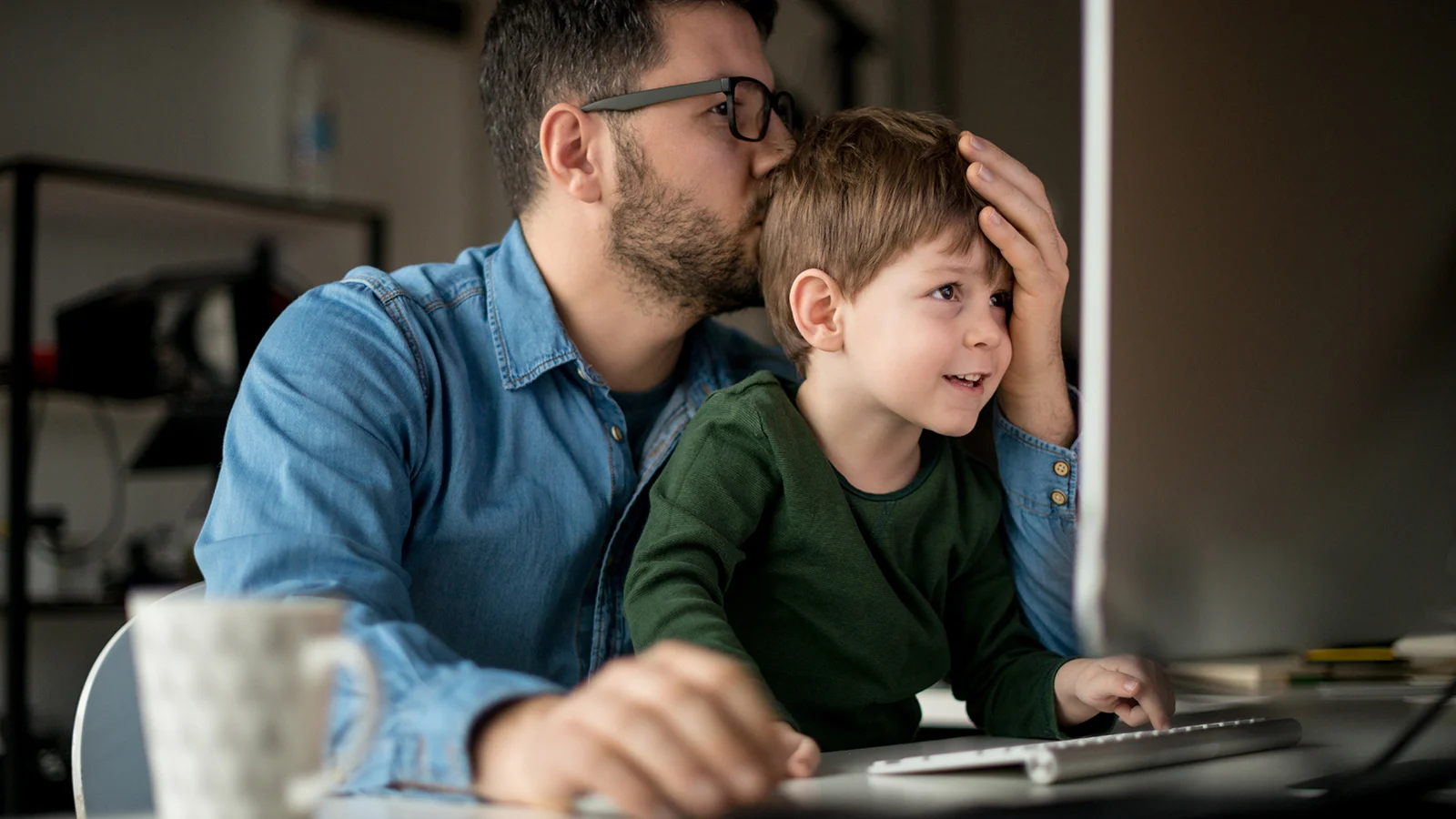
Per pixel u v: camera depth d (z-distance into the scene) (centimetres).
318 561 80
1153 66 69
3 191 214
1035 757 56
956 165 97
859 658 97
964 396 94
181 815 42
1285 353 74
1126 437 68
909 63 338
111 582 234
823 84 319
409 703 55
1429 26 80
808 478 96
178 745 42
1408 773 52
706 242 115
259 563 79
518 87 121
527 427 110
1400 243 79
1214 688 106
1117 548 69
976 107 334
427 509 104
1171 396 69
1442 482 80
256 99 314
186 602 43
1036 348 100
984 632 103
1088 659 91
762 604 97
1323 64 75
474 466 106
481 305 115
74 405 256
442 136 358
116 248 271
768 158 116
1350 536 77
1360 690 100
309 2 322
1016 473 104
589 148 115
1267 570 73
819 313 99
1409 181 79
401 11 344
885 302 95
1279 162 73
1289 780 55
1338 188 76
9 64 279
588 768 44
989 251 96
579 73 116
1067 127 321
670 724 44
